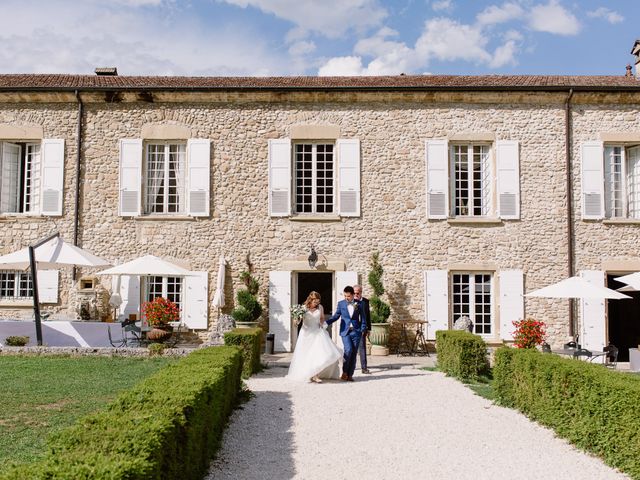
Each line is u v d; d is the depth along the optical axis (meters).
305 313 10.83
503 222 15.52
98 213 15.54
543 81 16.48
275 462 5.98
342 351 11.25
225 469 5.74
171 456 4.17
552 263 15.44
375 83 16.20
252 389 9.77
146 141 15.84
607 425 6.11
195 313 15.34
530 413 7.97
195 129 15.72
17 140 15.74
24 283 15.71
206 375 6.38
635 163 15.91
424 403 8.80
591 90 15.47
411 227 15.51
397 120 15.74
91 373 9.77
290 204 15.57
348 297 11.15
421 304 15.35
